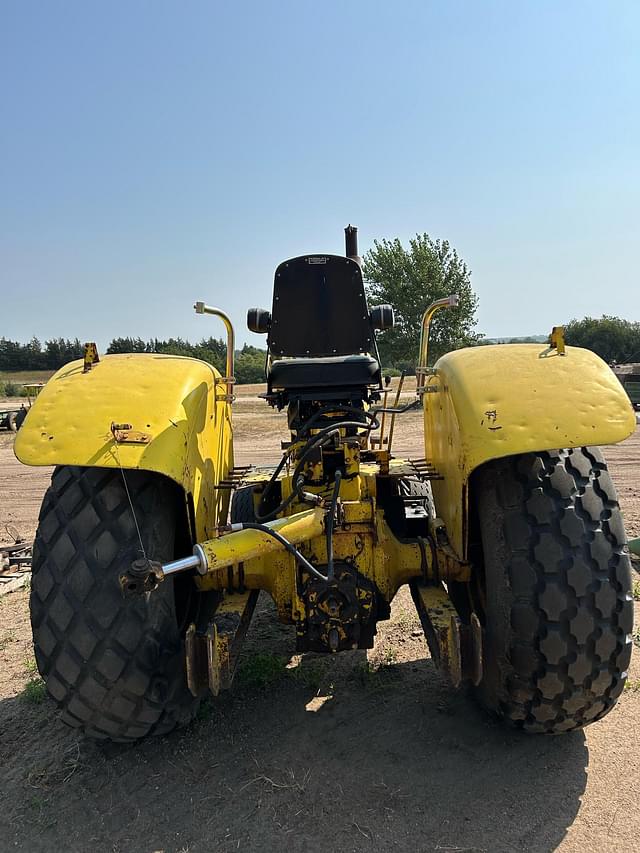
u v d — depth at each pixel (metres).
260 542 2.24
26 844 2.24
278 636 3.88
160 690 2.41
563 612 2.26
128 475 2.42
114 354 2.85
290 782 2.48
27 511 8.10
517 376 2.37
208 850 2.16
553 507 2.33
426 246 29.03
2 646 3.92
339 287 3.45
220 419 3.21
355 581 2.57
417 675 3.30
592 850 2.09
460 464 2.45
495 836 2.17
